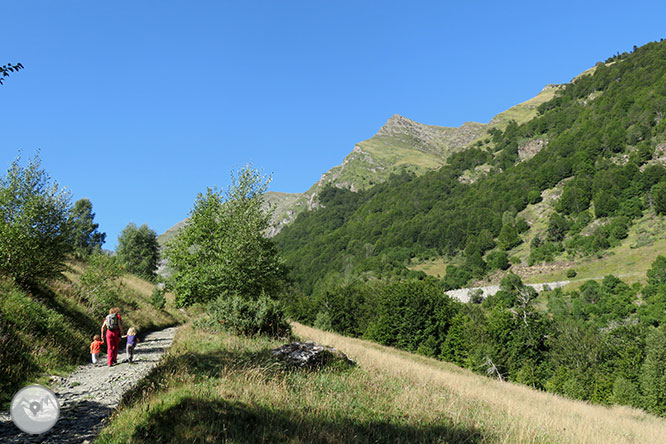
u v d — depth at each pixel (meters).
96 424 6.68
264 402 7.84
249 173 27.61
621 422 18.78
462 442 7.56
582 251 148.25
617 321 91.00
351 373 12.54
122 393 8.61
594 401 48.72
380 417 8.41
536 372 51.38
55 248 18.41
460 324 58.56
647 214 153.25
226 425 6.18
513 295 118.38
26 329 12.38
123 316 23.61
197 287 25.44
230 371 9.34
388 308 63.81
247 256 25.06
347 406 8.76
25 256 17.27
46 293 18.64
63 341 13.65
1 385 8.41
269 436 6.19
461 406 10.65
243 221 25.73
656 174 162.38
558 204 187.75
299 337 20.72
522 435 8.41
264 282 26.47
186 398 6.86
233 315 17.27
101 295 22.39
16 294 14.54
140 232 67.69
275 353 12.09
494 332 54.28
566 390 49.16
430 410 9.57
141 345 18.66
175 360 10.05
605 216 163.62
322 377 10.89
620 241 142.88
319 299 84.25
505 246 177.75
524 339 53.53
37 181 18.34
